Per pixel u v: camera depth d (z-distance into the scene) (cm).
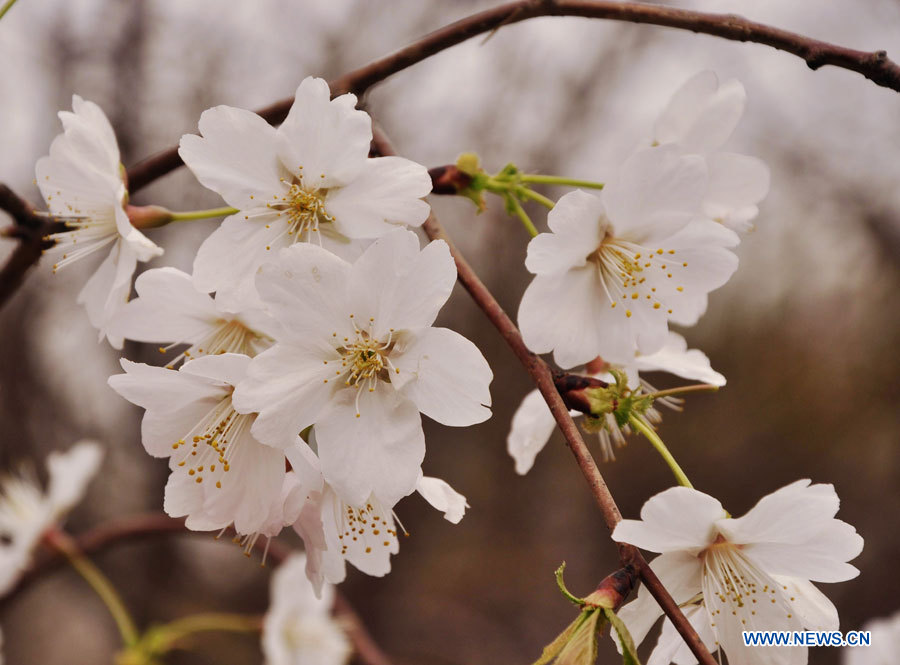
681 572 33
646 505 32
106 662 88
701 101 37
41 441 83
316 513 34
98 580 46
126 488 87
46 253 37
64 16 88
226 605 92
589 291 35
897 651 43
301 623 49
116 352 83
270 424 32
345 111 33
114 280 36
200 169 33
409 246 32
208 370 32
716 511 32
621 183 35
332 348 33
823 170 107
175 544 90
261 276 32
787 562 33
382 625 103
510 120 105
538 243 34
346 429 32
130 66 90
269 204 33
